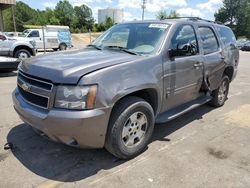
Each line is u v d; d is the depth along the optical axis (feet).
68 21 312.50
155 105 12.89
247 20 263.90
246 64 54.95
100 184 10.09
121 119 10.84
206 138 14.43
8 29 197.98
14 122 15.90
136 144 11.98
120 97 10.50
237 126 16.37
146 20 15.26
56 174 10.67
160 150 12.82
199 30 16.19
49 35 78.59
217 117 17.94
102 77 10.07
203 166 11.49
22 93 11.55
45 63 10.99
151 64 12.03
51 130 10.00
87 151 12.46
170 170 11.10
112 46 14.17
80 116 9.59
